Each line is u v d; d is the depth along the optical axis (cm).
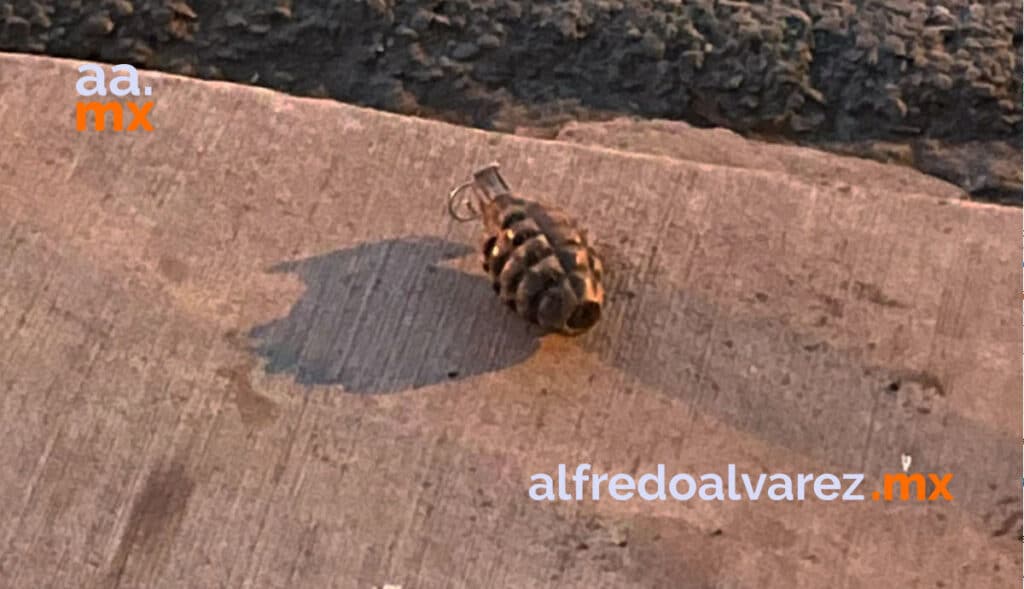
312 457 92
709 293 99
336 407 94
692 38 119
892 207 103
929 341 97
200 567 88
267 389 95
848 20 120
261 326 97
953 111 117
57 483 91
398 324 97
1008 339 97
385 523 90
